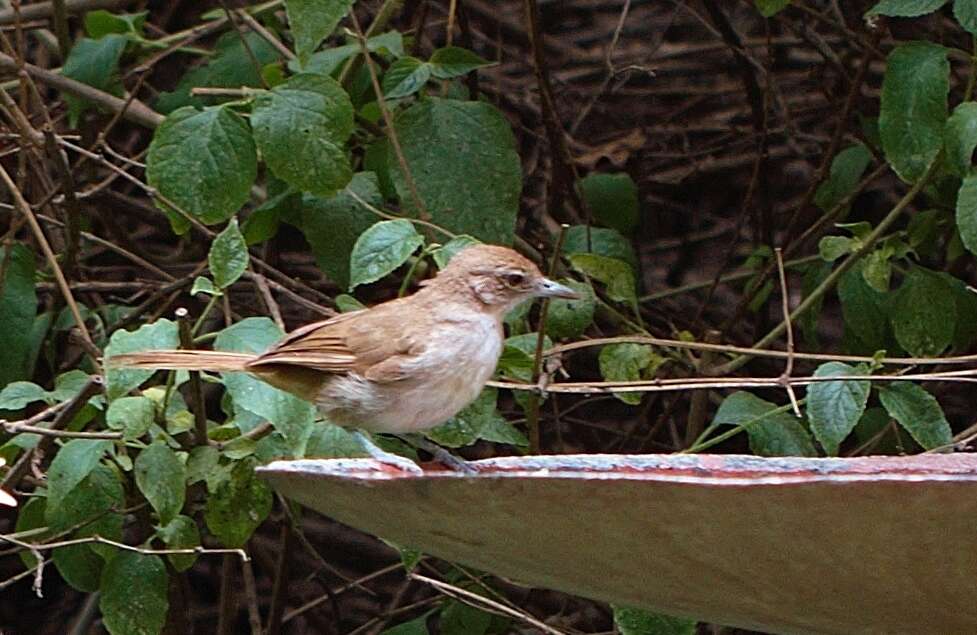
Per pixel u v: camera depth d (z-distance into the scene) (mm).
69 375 9266
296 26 8828
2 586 9547
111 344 8023
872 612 6152
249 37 11812
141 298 12516
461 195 10055
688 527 5590
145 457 8336
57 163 10656
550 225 12617
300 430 7879
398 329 7660
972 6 9438
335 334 7695
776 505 5277
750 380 8977
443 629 10805
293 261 14000
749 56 14039
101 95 11547
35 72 11539
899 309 10297
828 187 12164
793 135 14625
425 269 10016
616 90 15828
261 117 9266
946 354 11539
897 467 5457
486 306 7887
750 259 12711
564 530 5848
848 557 5605
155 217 13125
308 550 13594
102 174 13836
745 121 15648
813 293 10797
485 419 9023
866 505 5180
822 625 6559
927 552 5449
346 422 7848
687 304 15422
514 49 16062
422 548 6828
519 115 14898
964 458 5828
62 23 11953
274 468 5980
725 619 6969
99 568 9812
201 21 14500
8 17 12688
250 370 7832
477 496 5695
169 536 8906
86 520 8984
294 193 10570
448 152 10094
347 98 9305
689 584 6262
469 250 7992
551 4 16375
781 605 6289
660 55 16078
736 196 15695
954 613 5973
